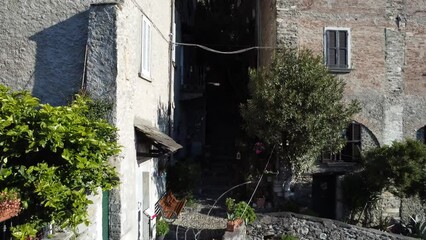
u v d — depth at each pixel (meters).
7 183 4.59
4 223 4.51
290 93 10.92
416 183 11.60
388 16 13.88
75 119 5.03
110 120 6.87
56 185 4.60
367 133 13.74
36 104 4.94
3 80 7.33
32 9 7.38
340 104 11.43
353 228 10.77
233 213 10.71
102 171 5.52
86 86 6.97
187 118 20.45
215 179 16.70
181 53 19.02
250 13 20.56
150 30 10.52
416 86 13.93
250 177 13.71
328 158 13.48
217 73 22.94
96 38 7.02
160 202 11.66
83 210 4.98
